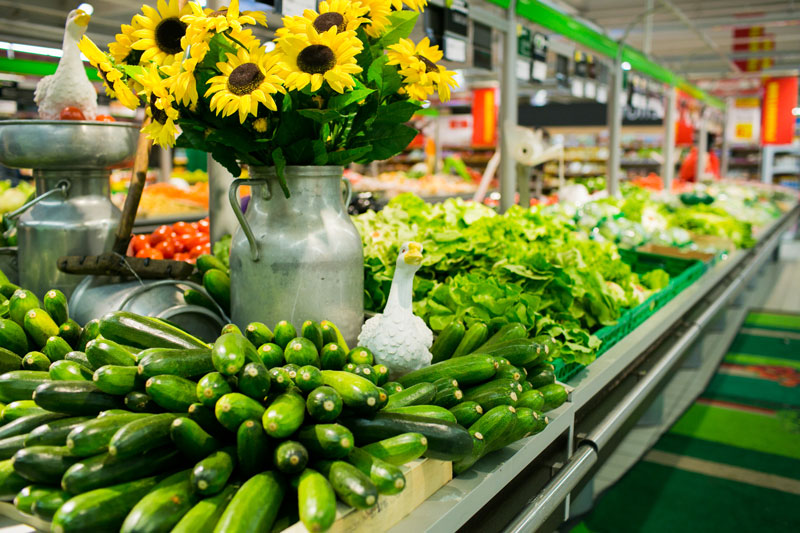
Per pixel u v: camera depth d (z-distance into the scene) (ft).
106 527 3.01
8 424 3.59
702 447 11.98
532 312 6.24
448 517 3.78
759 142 49.83
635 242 12.82
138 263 5.56
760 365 16.84
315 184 5.00
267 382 3.45
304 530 3.12
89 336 4.40
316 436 3.34
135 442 3.13
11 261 6.70
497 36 16.14
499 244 7.60
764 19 25.43
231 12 4.25
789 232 46.60
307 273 4.92
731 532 9.20
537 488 5.13
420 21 9.91
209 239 8.16
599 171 47.37
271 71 4.23
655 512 9.75
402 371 4.97
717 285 13.01
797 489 10.45
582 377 6.33
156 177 25.00
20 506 3.19
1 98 17.87
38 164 5.77
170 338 4.02
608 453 6.57
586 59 17.47
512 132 11.30
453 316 6.31
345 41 4.28
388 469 3.32
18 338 4.44
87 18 5.90
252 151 4.81
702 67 37.35
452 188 28.91
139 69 4.64
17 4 8.30
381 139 5.31
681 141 34.55
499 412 4.10
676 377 15.84
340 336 4.61
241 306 5.14
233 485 3.29
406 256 4.89
